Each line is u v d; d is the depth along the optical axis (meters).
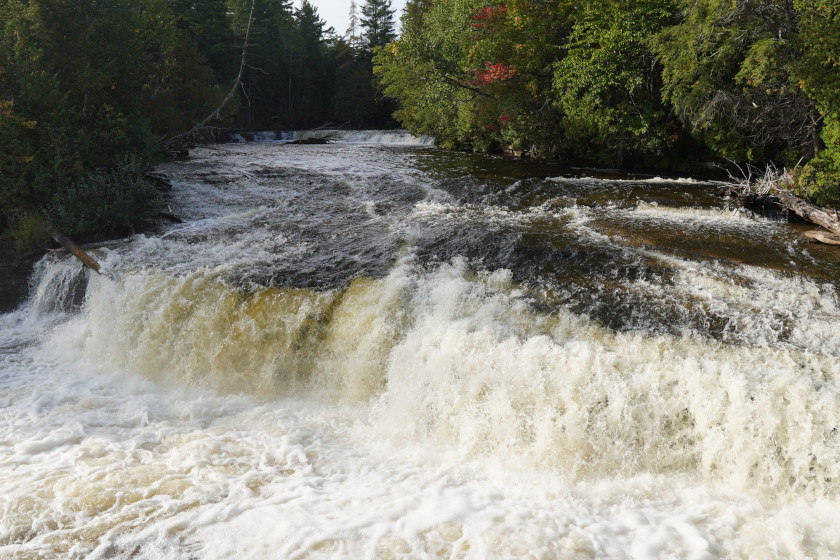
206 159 20.53
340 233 11.02
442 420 6.42
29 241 11.03
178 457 5.91
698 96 16.08
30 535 4.55
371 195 14.26
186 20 45.94
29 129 11.70
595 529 4.68
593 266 8.54
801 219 11.51
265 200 14.23
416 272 8.62
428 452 6.22
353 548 4.41
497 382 6.21
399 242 10.00
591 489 5.41
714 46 15.51
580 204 12.84
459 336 6.71
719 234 10.22
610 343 6.47
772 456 5.23
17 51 11.80
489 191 14.37
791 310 7.05
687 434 5.60
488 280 8.20
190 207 13.66
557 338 6.70
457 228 10.48
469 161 21.84
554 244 9.45
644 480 5.50
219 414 7.29
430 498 5.16
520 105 23.33
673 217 11.56
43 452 6.01
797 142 15.91
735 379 5.46
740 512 4.93
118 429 6.66
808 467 5.12
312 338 7.88
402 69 29.64
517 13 21.27
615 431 5.73
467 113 27.11
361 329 7.58
